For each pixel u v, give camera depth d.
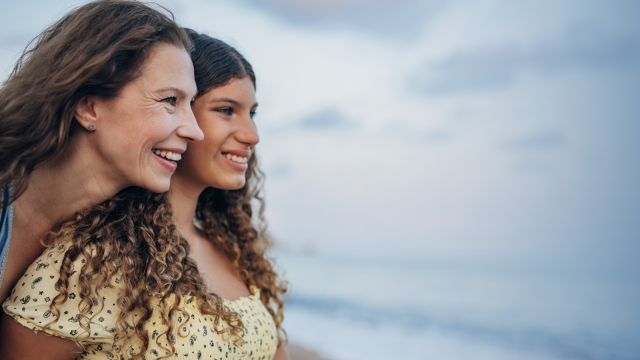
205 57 1.60
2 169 1.08
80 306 1.22
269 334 1.67
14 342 1.18
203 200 2.00
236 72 1.63
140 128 1.18
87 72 1.11
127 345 1.32
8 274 1.19
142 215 1.41
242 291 1.82
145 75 1.18
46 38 1.25
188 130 1.27
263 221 2.24
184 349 1.33
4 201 1.08
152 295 1.33
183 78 1.26
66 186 1.22
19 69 1.27
